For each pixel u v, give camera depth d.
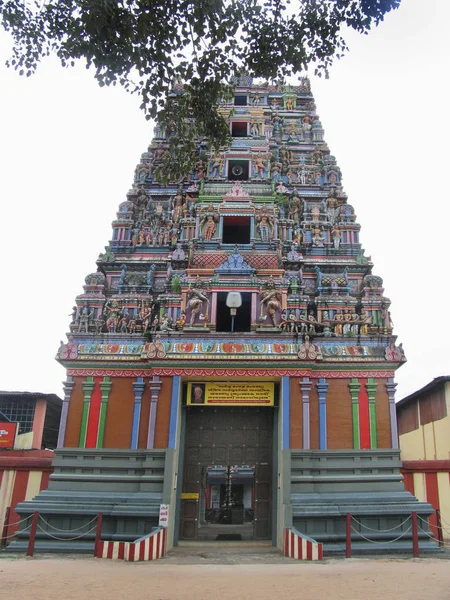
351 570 13.82
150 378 21.36
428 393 30.36
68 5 11.22
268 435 21.84
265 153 29.66
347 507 18.77
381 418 20.78
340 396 21.11
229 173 29.94
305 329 22.17
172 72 12.38
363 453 20.17
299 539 16.86
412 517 17.64
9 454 29.83
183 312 23.02
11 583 11.22
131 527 18.47
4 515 21.03
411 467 21.97
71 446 20.53
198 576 12.50
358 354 21.61
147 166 30.52
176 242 27.11
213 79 13.42
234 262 24.20
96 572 13.00
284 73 13.41
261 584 11.37
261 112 31.98
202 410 22.17
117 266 26.42
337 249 27.22
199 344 21.52
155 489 19.41
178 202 28.67
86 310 23.55
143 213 28.67
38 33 11.47
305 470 19.70
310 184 30.00
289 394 20.58
